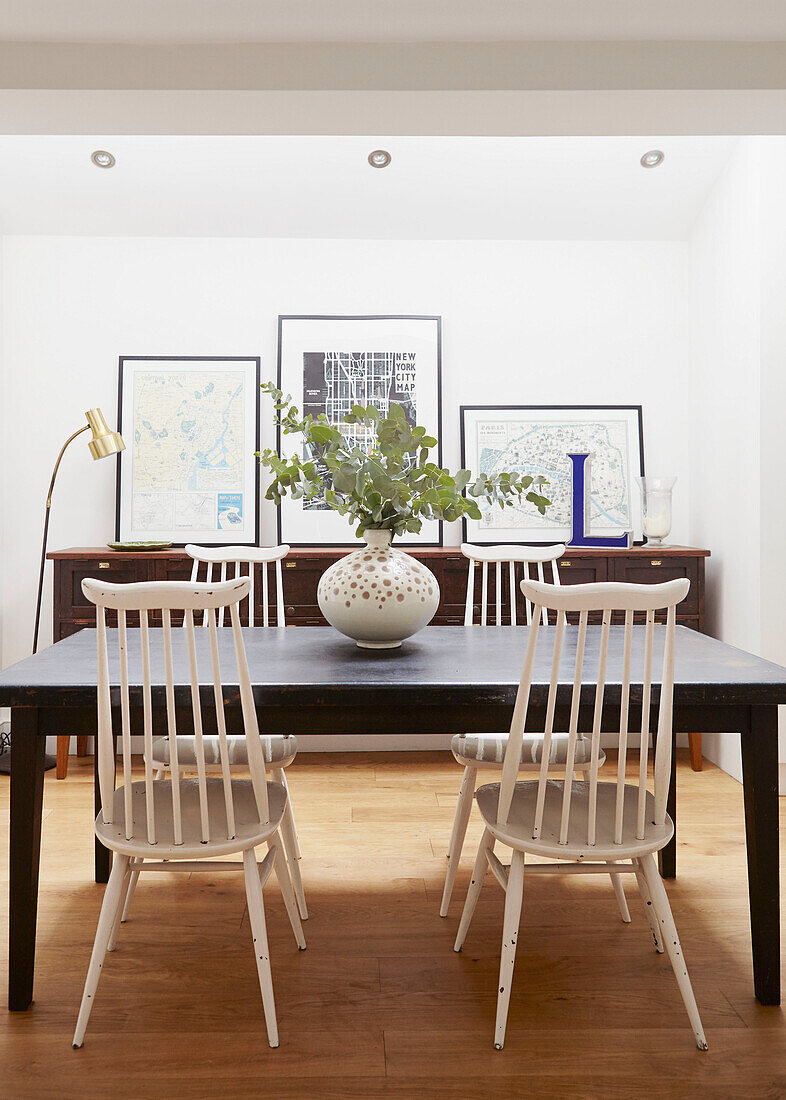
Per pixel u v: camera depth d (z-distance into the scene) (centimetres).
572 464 395
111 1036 182
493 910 241
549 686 186
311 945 221
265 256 407
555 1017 189
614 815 193
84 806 322
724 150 360
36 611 388
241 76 240
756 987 195
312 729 195
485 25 235
